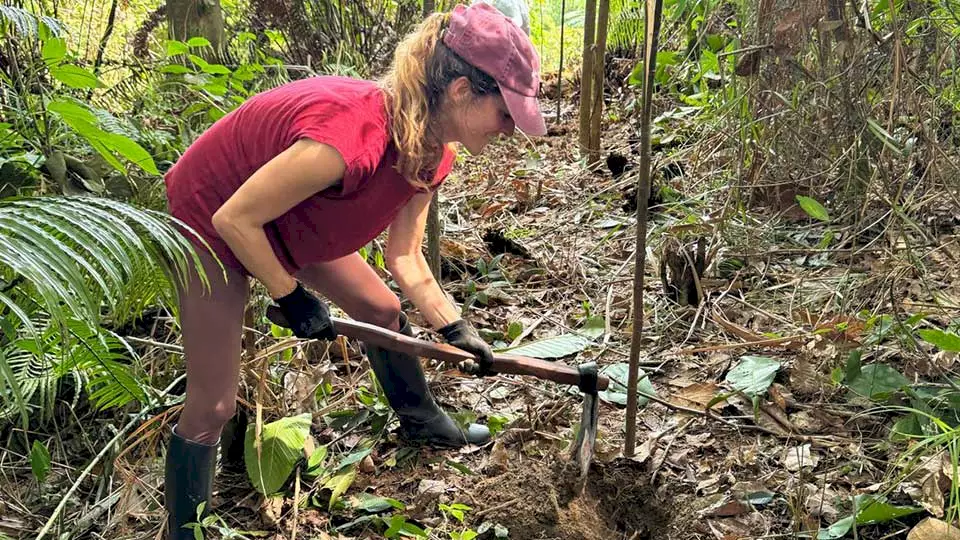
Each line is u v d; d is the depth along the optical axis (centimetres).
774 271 378
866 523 236
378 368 279
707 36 475
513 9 224
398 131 208
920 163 384
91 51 461
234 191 214
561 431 291
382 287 268
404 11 554
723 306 357
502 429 295
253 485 261
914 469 239
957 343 254
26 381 281
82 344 248
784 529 242
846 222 394
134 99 401
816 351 311
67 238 213
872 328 314
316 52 531
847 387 289
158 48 457
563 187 501
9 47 302
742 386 296
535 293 386
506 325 363
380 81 217
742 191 424
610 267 402
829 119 384
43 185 303
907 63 359
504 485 261
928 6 384
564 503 255
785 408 290
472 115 210
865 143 374
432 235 329
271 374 306
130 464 285
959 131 388
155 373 311
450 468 277
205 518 237
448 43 204
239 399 273
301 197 203
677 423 290
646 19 223
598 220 451
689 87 571
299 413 299
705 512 250
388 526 254
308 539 251
